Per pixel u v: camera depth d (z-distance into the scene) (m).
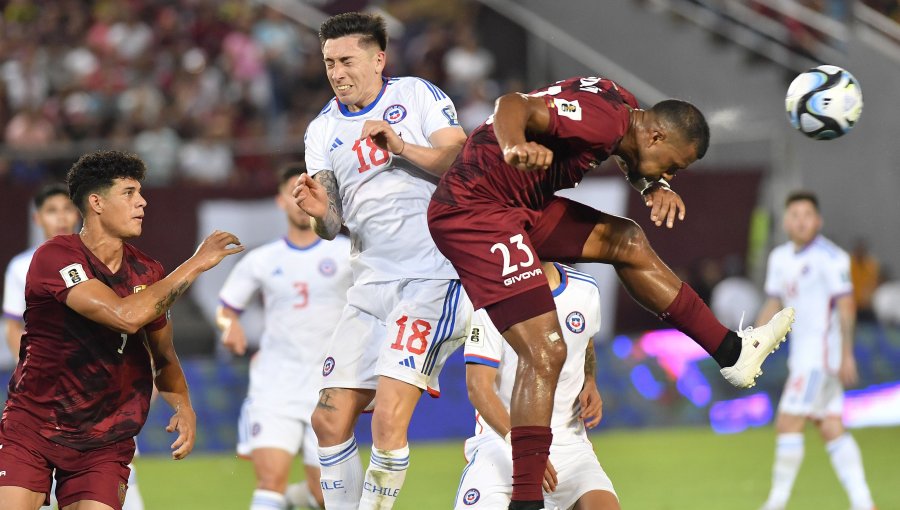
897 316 58.41
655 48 67.38
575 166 18.72
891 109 60.97
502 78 69.69
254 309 48.03
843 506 34.62
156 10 70.12
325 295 28.95
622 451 46.53
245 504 36.44
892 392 54.69
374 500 21.83
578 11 70.31
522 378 18.25
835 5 65.56
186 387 21.56
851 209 61.16
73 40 67.19
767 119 62.94
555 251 19.88
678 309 19.98
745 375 20.02
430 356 21.77
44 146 52.59
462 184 18.84
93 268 19.91
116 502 19.70
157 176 52.62
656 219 19.42
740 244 52.16
